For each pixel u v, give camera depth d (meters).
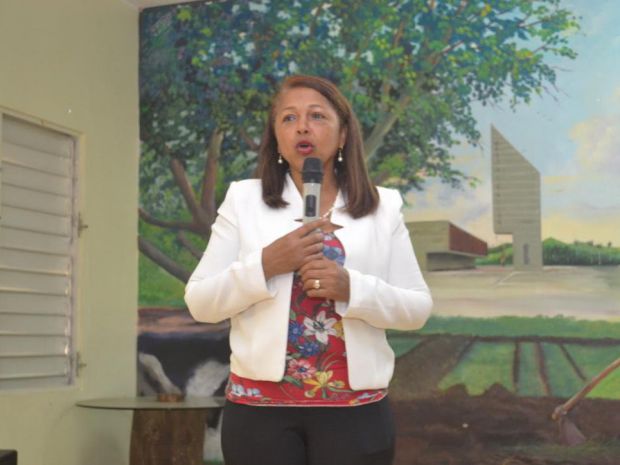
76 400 4.94
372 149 5.17
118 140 5.47
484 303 4.86
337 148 1.96
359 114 5.21
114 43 5.48
